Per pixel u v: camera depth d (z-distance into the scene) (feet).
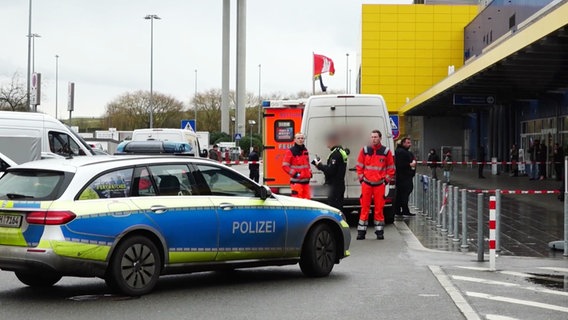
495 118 145.69
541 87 103.04
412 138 213.05
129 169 27.66
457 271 34.06
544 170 110.32
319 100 53.67
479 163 118.93
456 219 46.37
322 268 32.40
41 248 25.16
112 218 26.30
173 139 90.12
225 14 235.61
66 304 25.86
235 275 33.42
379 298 27.37
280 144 66.28
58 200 25.75
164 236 27.53
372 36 213.66
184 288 29.60
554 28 57.57
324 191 53.42
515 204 74.79
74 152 57.67
